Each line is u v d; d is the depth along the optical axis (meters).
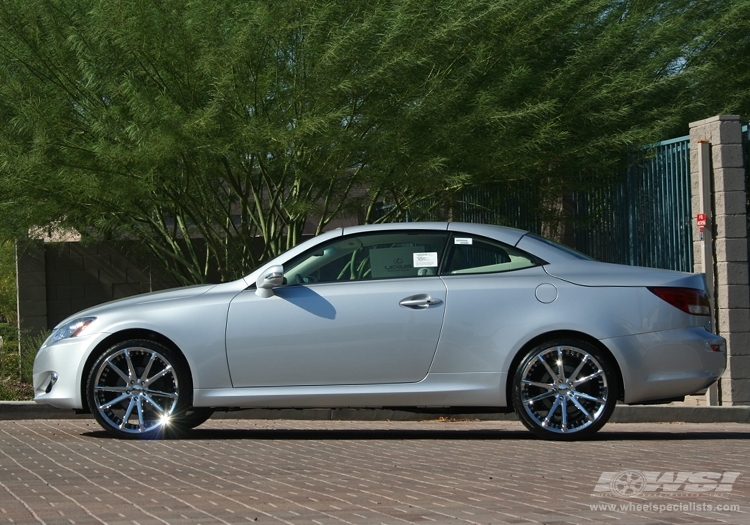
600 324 8.05
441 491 5.77
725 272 11.21
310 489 5.83
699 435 9.02
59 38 11.68
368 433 9.22
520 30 12.53
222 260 14.95
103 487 5.90
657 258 12.45
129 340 8.32
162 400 8.34
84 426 9.59
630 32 13.38
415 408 8.48
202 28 11.18
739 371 11.16
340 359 8.17
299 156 11.86
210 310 8.28
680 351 8.09
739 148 11.32
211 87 11.55
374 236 8.48
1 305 20.39
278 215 14.25
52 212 12.41
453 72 12.41
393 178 12.16
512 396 8.16
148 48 11.29
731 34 14.34
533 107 12.01
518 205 15.03
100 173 11.58
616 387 8.10
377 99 11.87
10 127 11.78
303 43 11.48
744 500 5.53
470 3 11.89
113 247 16.67
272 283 8.20
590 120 12.80
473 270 8.33
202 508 5.22
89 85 11.36
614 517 5.01
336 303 8.21
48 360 8.50
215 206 14.70
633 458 7.19
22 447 7.82
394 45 11.60
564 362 8.13
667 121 12.77
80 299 16.58
